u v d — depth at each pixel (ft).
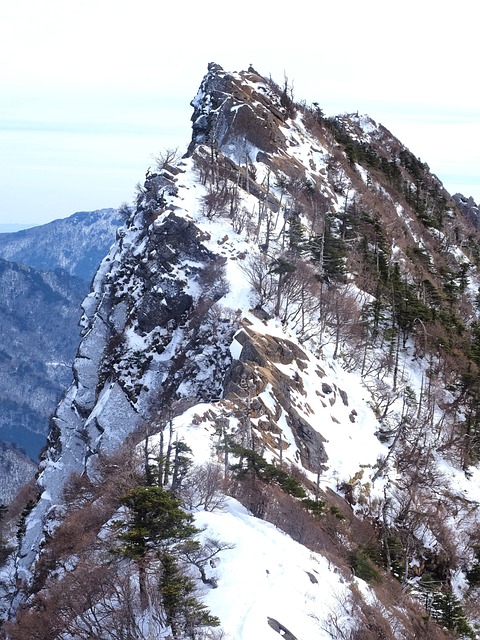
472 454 331.36
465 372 357.82
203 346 314.55
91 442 331.77
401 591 220.02
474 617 252.42
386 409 318.86
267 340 302.04
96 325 384.88
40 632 151.23
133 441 262.06
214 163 428.97
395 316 369.09
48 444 405.59
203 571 147.84
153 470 183.62
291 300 339.57
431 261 530.27
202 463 204.74
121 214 453.58
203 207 383.86
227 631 131.13
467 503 299.99
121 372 337.72
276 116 523.70
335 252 370.53
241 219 379.55
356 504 265.34
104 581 148.66
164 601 126.93
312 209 440.45
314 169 499.92
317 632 144.15
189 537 146.92
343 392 314.76
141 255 376.07
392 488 284.00
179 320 341.82
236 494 198.29
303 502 216.54
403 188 649.20
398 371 354.74
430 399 343.46
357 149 624.59
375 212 491.72
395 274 404.77
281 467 237.25
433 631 201.36
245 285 335.06
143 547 129.08
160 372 331.98
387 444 307.17
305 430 274.57
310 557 177.17
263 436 252.01
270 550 165.37
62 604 152.46
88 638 138.82
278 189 445.37
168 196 391.65
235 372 275.39
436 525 274.36
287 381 288.10
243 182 429.38
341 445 284.41
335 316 347.56
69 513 246.88
